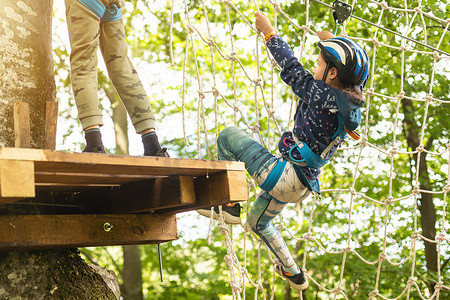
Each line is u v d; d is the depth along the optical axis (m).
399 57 8.48
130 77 2.71
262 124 11.73
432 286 9.84
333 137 2.75
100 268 3.16
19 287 2.28
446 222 10.27
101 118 2.45
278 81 11.16
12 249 2.13
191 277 12.87
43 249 2.43
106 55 2.72
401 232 10.96
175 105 12.57
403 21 8.05
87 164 1.85
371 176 11.04
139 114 2.67
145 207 2.43
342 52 2.67
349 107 2.65
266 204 3.06
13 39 2.49
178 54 11.77
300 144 2.78
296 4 8.11
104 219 2.36
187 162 2.13
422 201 9.76
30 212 2.39
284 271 3.36
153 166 2.01
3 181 1.67
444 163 10.05
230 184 2.27
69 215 2.23
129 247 11.60
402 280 10.23
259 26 3.04
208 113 12.12
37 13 2.62
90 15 2.50
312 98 2.73
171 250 13.00
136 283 11.41
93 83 2.47
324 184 11.38
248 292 12.32
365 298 10.38
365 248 11.00
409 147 9.84
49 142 2.49
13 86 2.43
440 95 8.86
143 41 11.62
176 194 2.28
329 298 11.13
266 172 2.82
